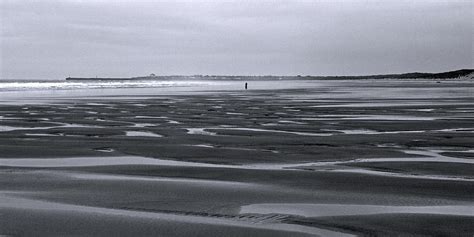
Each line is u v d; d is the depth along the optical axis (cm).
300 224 848
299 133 2248
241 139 2016
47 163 1441
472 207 959
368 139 2019
